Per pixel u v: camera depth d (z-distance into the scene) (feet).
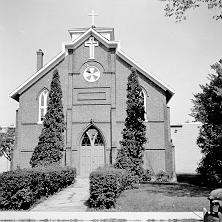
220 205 31.24
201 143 68.64
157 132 92.68
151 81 95.20
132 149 80.38
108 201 50.26
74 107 94.99
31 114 96.48
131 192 61.87
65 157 91.91
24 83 97.30
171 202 51.60
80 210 49.55
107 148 92.38
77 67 96.84
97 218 42.22
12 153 94.22
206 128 66.59
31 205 52.34
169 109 93.91
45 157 84.84
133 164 79.51
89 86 95.61
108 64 96.27
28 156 94.32
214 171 64.80
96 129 94.12
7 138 152.05
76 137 93.50
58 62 98.02
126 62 96.37
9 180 48.98
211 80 66.80
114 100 94.22
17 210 48.93
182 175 114.52
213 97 66.08
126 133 81.97
